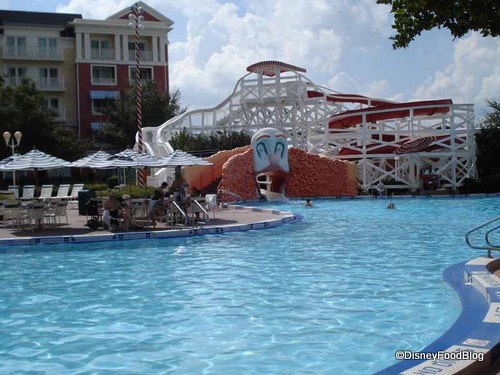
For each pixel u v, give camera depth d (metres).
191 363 6.87
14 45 58.97
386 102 49.28
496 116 56.59
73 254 15.48
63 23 63.16
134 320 8.84
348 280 11.35
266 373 6.47
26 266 13.74
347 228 20.77
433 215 25.66
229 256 14.73
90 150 59.59
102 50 61.41
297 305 9.46
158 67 63.62
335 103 49.06
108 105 60.72
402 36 7.36
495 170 43.62
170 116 62.16
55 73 61.06
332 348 7.25
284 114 47.78
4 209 19.67
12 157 23.36
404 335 7.70
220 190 34.12
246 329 8.19
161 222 21.77
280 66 46.94
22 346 7.66
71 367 6.84
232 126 48.06
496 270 10.71
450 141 41.91
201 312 9.21
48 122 50.94
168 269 13.06
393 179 43.28
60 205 20.50
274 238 18.09
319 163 39.16
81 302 10.09
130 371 6.66
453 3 6.76
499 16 6.49
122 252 15.71
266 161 36.78
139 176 29.89
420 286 10.61
